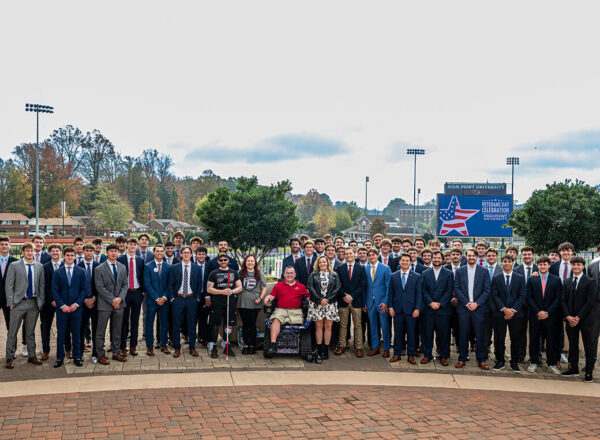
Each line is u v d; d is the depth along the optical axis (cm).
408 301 850
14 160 8812
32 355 795
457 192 2961
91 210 9438
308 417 593
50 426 547
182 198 12238
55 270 793
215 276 879
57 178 8925
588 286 771
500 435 549
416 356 908
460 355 839
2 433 525
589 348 769
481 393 703
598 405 657
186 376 750
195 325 877
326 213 11112
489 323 921
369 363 852
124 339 884
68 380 718
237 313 955
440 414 612
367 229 10906
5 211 8294
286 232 2162
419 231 16650
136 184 10519
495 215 2955
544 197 1588
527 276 889
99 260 984
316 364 836
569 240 1526
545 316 807
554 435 552
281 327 861
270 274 2253
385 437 539
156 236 5400
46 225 8000
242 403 637
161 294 866
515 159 5475
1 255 815
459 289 839
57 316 787
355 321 896
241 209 2122
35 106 3906
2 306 808
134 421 567
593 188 1559
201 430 546
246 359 856
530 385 746
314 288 863
